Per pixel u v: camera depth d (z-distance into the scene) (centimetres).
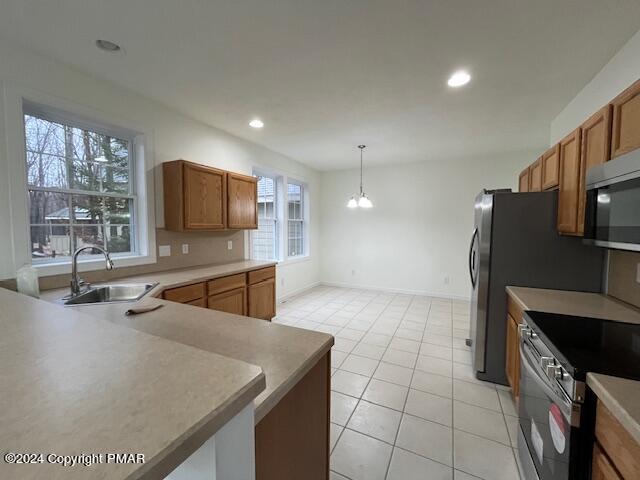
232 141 370
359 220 573
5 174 188
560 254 217
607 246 139
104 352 74
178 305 164
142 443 43
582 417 100
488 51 194
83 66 214
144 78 232
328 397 125
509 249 230
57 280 213
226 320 140
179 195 277
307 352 107
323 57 202
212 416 51
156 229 282
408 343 318
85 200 239
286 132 358
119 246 264
